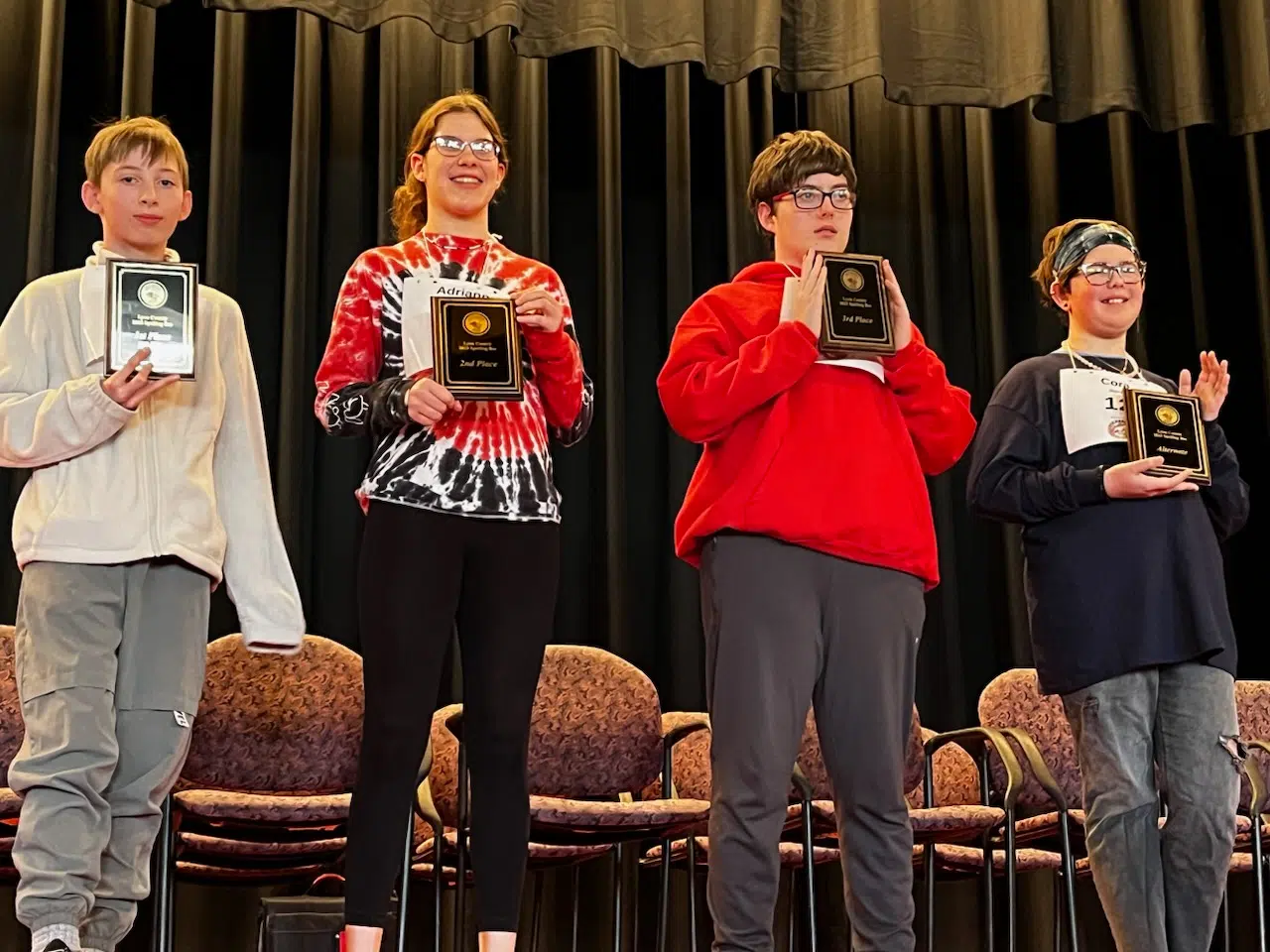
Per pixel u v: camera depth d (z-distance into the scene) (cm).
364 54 391
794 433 233
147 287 218
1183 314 441
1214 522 272
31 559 211
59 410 209
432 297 225
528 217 392
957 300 434
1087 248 280
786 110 430
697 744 340
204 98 380
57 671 204
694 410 235
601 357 391
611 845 301
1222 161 448
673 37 398
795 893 377
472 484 222
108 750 203
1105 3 426
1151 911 245
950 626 404
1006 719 342
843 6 417
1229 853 247
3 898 332
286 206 380
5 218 358
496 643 219
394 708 212
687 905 371
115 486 215
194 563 216
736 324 246
